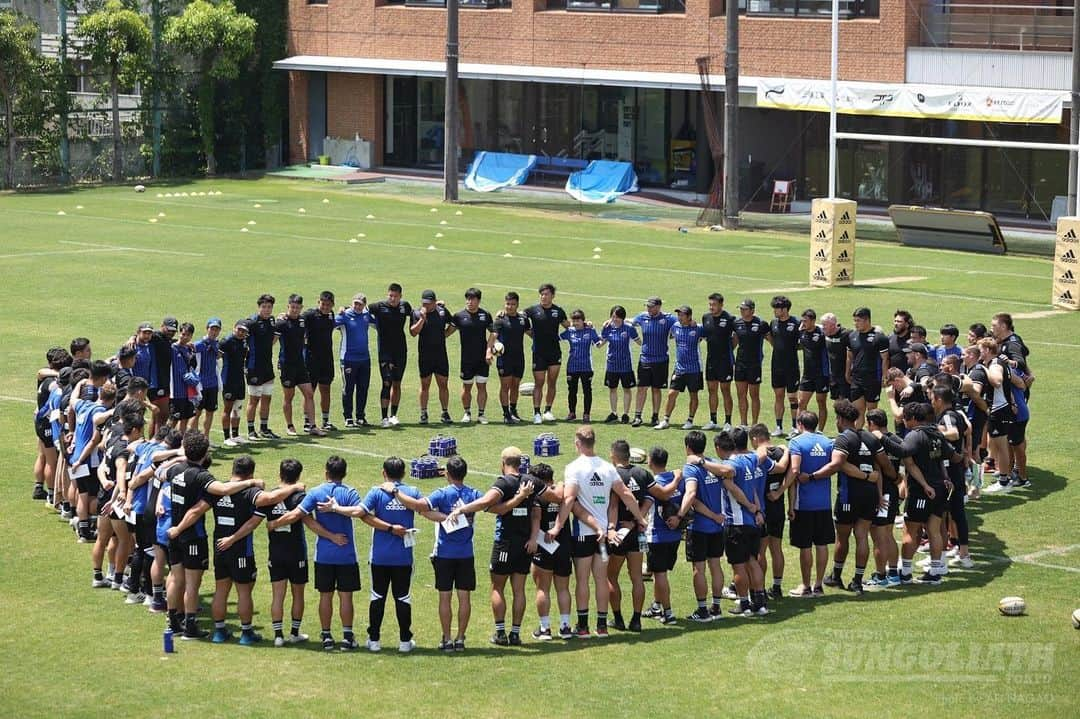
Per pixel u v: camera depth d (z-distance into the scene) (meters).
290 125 68.38
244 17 64.56
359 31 65.62
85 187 61.78
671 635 14.50
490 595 15.79
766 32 53.47
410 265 39.22
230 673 13.26
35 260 39.47
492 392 26.02
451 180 56.28
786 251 43.22
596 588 14.48
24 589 15.88
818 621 14.84
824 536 15.77
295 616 14.28
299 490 14.10
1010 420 19.56
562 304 33.09
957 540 16.83
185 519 14.16
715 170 51.25
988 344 19.53
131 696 12.59
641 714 12.16
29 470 20.70
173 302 33.03
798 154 55.97
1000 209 51.06
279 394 26.06
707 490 14.90
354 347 23.14
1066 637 14.21
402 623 13.98
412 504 13.86
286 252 41.53
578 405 25.02
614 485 14.49
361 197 57.66
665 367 23.44
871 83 50.53
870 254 42.94
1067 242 33.06
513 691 12.75
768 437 15.66
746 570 15.09
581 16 59.19
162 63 65.06
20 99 61.50
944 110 46.22
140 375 21.06
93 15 62.41
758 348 23.00
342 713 12.18
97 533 16.16
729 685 12.88
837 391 22.36
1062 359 27.64
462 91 64.62
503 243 44.22
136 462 15.68
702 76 51.84
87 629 14.57
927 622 14.72
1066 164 49.25
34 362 27.09
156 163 65.75
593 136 61.16
